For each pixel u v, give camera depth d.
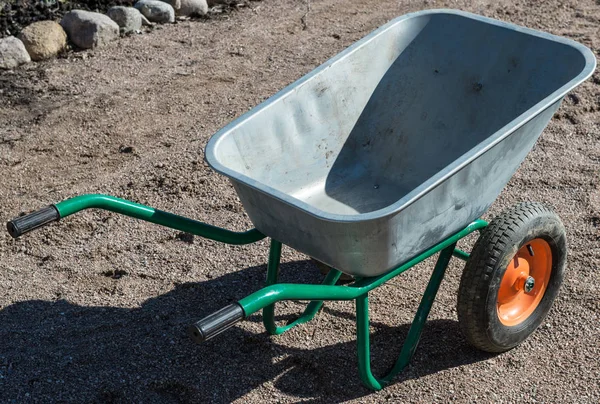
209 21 7.58
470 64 4.04
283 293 2.82
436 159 4.14
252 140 3.55
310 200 3.92
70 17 7.00
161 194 5.11
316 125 3.87
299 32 7.30
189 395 3.66
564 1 7.76
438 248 3.48
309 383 3.71
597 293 4.20
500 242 3.46
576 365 3.78
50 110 6.06
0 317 4.14
